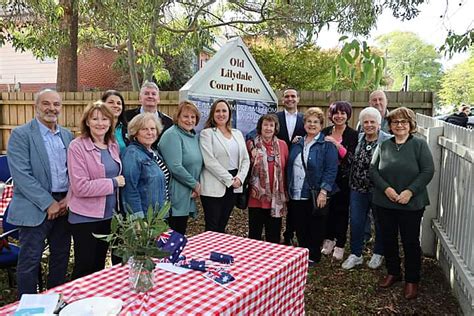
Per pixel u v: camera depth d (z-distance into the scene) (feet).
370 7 23.59
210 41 29.76
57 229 10.10
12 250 10.77
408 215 11.14
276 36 33.42
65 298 5.90
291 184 13.51
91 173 9.35
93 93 23.65
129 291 6.16
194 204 12.47
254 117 17.54
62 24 23.52
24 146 9.46
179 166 11.66
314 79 41.29
